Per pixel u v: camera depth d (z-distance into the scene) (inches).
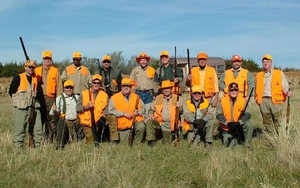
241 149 319.6
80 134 363.6
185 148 326.6
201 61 375.6
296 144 287.0
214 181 238.1
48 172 256.1
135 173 251.4
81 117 357.1
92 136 355.9
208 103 347.9
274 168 255.8
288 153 279.6
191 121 339.6
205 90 375.9
